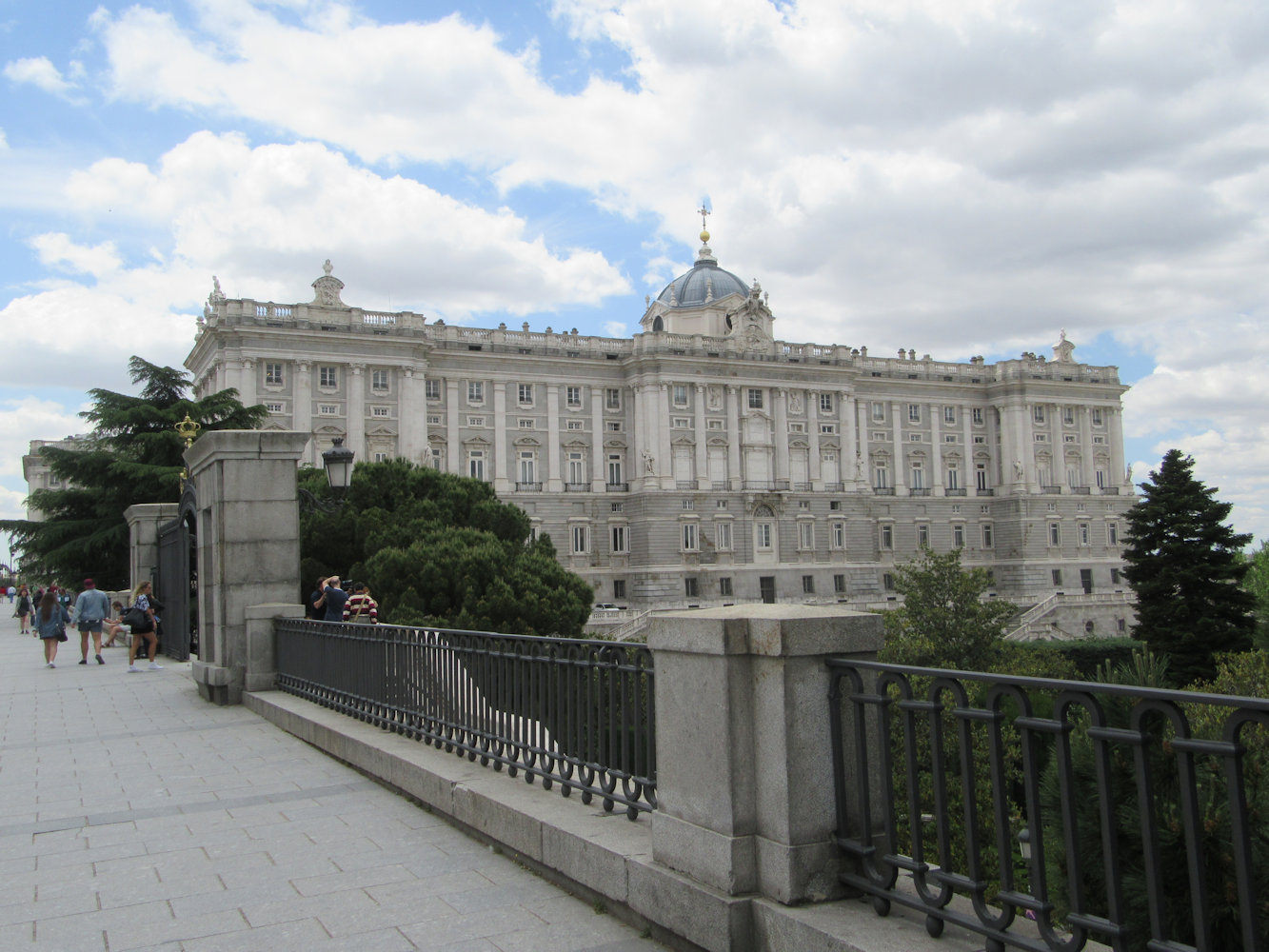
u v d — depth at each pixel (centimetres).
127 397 5588
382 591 3438
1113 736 407
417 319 7844
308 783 1079
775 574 8988
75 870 782
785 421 9244
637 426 8781
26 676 2339
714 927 555
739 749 564
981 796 1762
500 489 8281
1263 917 592
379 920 657
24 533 5531
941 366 10388
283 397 7350
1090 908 727
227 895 714
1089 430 10788
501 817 796
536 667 864
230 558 1762
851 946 486
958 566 4931
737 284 10106
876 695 534
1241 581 4894
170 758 1254
